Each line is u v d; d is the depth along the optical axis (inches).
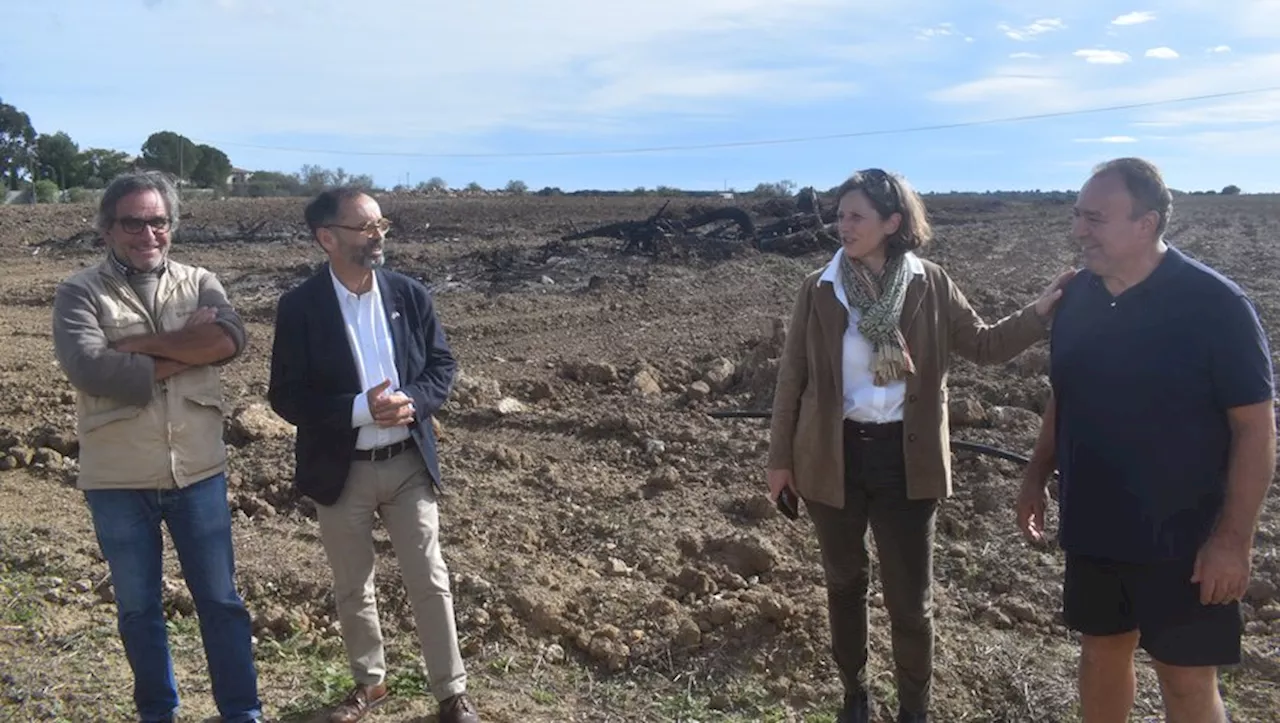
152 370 146.1
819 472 152.9
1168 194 128.5
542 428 331.0
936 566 225.1
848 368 151.4
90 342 144.6
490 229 1207.6
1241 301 125.0
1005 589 214.7
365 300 160.9
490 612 201.6
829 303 151.2
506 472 287.0
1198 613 130.3
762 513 250.7
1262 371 124.4
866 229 146.6
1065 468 138.7
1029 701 174.2
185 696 172.7
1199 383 126.8
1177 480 128.4
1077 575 140.8
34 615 196.9
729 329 533.6
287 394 157.8
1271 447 124.6
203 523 153.9
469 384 374.0
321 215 154.7
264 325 568.1
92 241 1021.8
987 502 249.8
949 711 174.2
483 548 231.3
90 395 146.9
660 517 252.1
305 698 175.0
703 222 943.7
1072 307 138.4
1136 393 129.3
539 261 819.4
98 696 170.4
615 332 533.6
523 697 176.1
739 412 328.8
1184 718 134.8
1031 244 928.9
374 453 159.5
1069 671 183.2
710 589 211.3
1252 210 1437.0
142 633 153.0
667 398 381.7
